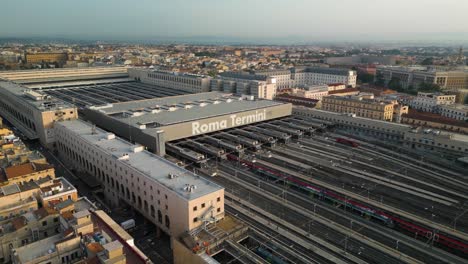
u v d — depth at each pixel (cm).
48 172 11944
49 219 9338
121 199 13288
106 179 14025
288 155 18575
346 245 10625
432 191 14350
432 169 16762
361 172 16275
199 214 10256
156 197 11212
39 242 8375
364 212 12381
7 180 11162
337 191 14212
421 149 19712
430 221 11969
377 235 11238
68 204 9725
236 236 10150
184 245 9412
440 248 10594
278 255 9819
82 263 7400
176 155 17888
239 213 12519
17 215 10006
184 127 19125
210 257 8925
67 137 16988
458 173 16262
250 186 14850
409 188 14612
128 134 18450
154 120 19488
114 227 9244
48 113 18825
